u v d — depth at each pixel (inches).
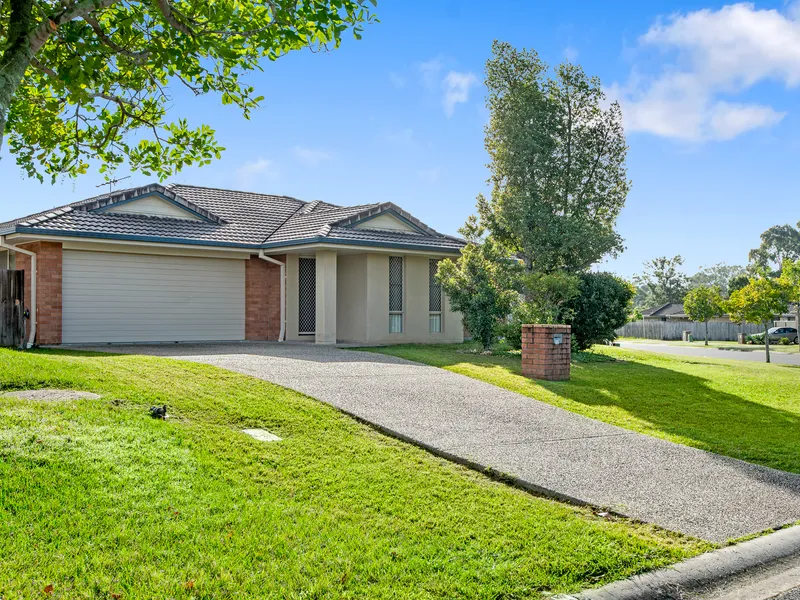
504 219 874.8
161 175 323.9
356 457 278.7
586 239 844.6
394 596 163.2
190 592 157.5
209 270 718.5
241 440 283.9
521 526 214.4
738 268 5113.2
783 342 1784.0
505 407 400.2
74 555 172.1
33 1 217.2
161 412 308.2
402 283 782.5
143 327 674.8
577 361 697.6
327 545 189.3
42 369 385.4
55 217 631.8
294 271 759.7
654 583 181.3
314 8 246.4
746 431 394.3
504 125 885.8
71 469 226.2
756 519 234.4
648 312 2891.2
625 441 340.5
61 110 307.3
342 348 657.0
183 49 251.0
